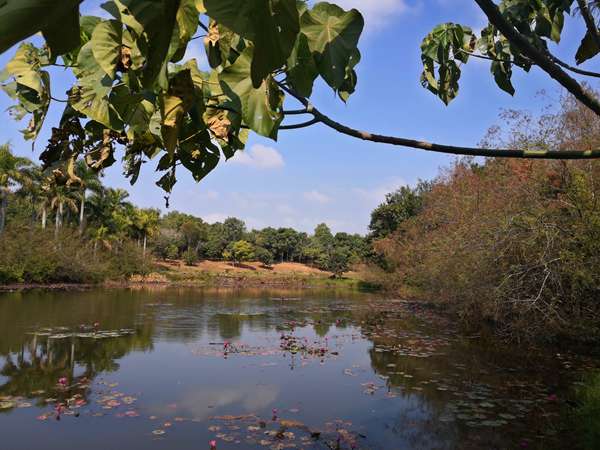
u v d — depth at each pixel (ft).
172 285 124.77
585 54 7.41
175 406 21.17
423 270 58.03
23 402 21.40
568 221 28.60
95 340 36.52
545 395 22.88
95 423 18.86
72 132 4.70
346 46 4.21
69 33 1.89
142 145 4.66
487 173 47.19
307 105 4.93
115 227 128.57
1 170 88.69
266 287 129.49
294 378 26.27
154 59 2.34
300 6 4.13
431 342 37.83
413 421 19.42
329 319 53.21
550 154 5.14
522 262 30.48
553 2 7.58
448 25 8.50
